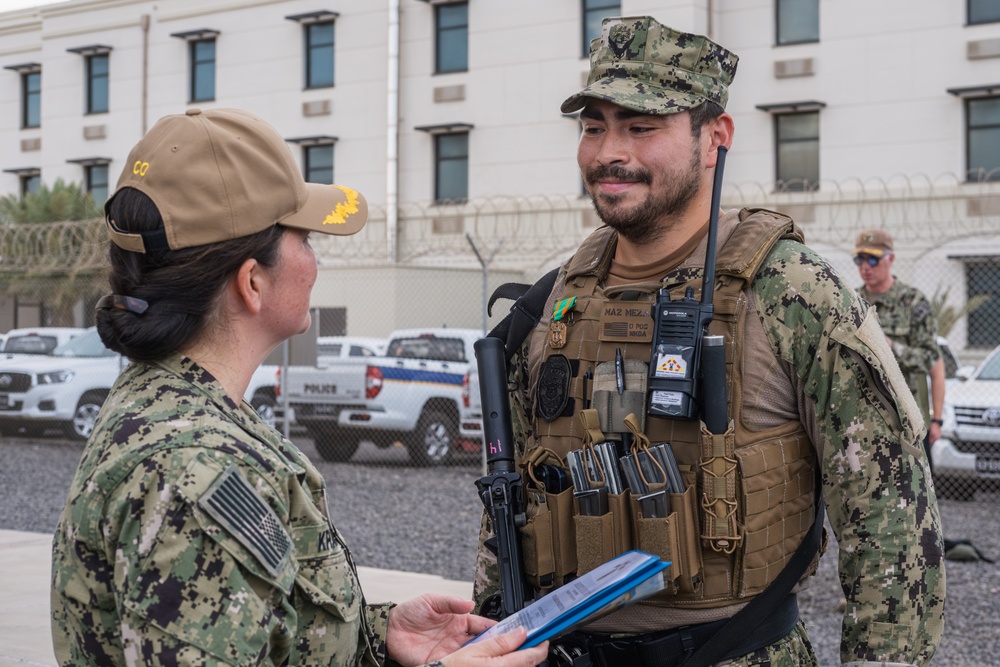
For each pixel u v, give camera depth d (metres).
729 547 1.82
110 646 1.38
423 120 24.36
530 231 22.97
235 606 1.31
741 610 1.83
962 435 8.98
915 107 19.91
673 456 1.85
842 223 20.28
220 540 1.31
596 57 2.03
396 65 24.34
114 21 27.89
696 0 21.30
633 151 1.95
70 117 28.64
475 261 22.98
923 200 19.62
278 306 1.53
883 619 1.76
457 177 24.16
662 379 1.86
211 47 26.81
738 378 1.85
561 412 2.01
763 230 1.92
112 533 1.33
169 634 1.29
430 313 18.73
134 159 1.48
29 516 8.39
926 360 5.73
